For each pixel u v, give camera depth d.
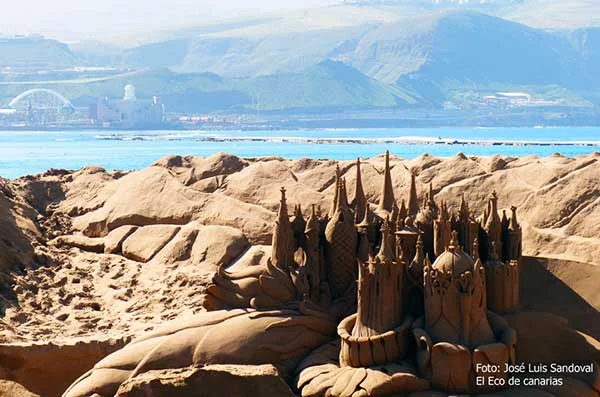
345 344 21.08
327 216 24.03
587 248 25.61
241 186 30.94
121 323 26.41
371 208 25.80
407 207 24.84
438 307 20.62
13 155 109.38
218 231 29.22
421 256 21.66
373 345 20.73
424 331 20.67
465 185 28.78
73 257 30.59
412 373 20.41
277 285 22.48
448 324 20.53
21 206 32.22
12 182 33.94
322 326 22.28
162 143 141.25
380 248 21.53
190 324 21.94
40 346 24.03
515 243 22.77
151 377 20.11
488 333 20.67
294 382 21.31
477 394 20.23
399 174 29.64
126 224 31.17
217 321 21.94
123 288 28.53
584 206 27.08
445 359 20.27
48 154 111.06
